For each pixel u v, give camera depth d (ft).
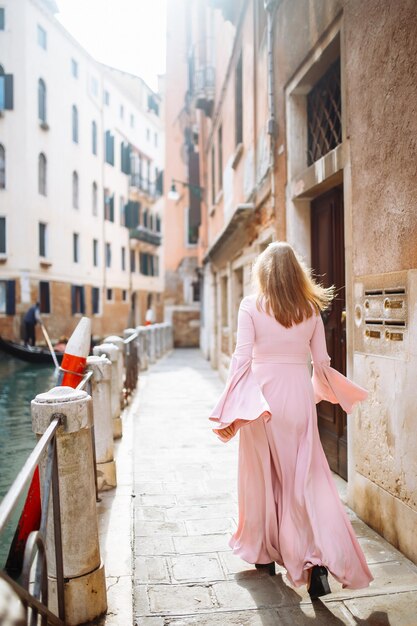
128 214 118.32
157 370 44.98
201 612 8.19
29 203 75.87
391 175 10.16
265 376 8.75
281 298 8.72
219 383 36.11
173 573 9.50
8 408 35.29
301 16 15.85
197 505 12.98
